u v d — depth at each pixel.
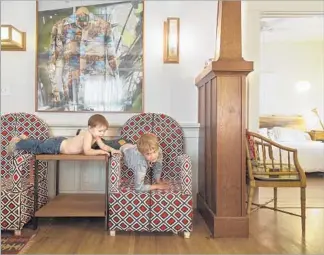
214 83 2.43
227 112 2.35
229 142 2.36
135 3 3.13
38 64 3.13
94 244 2.22
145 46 3.15
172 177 2.86
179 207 2.35
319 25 5.17
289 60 6.26
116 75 3.14
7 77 3.15
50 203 2.72
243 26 3.27
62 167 3.17
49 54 3.13
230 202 2.37
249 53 3.26
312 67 6.26
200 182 3.05
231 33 2.32
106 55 3.13
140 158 2.38
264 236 2.39
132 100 3.15
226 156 2.36
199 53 3.18
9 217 2.35
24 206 2.42
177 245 2.21
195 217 2.88
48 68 3.13
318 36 5.90
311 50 6.25
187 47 3.19
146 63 3.16
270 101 6.24
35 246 2.17
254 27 3.26
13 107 3.15
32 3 3.13
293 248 2.17
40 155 2.44
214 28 3.18
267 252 2.09
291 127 6.08
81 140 2.47
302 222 2.49
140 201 2.35
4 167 2.81
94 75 3.13
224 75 2.34
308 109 6.25
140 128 2.91
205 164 2.80
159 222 2.35
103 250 2.11
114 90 3.14
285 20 4.88
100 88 3.14
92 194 3.07
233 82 2.35
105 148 2.54
